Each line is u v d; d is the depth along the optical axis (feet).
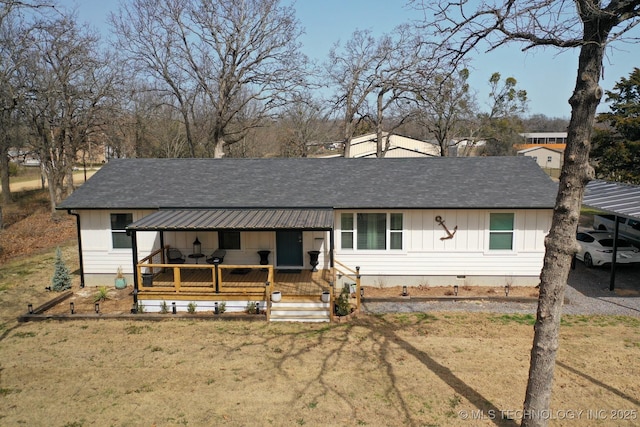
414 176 62.18
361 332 44.62
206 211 55.42
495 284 58.34
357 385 34.14
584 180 25.13
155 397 32.65
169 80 123.54
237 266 49.37
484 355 39.09
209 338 43.27
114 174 64.75
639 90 118.73
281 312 48.37
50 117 111.86
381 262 58.54
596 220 85.46
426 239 57.88
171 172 65.00
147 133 163.63
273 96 124.98
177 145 168.66
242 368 37.04
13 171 213.05
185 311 50.16
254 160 67.77
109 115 120.78
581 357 38.47
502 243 57.77
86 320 48.44
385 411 30.71
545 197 56.18
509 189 58.29
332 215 52.90
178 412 30.73
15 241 90.12
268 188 60.18
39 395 32.99
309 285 53.42
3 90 95.55
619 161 117.80
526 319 47.85
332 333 44.39
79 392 33.37
